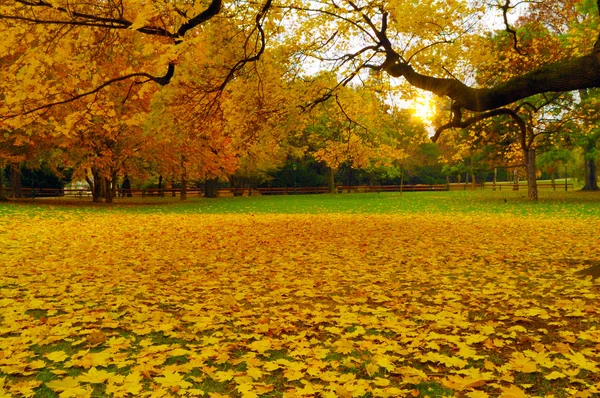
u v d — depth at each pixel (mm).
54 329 3951
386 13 8508
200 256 8352
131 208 23047
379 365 3211
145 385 2959
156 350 3518
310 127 32625
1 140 20625
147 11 5332
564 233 11680
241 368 3283
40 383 2938
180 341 3834
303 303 5121
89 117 6902
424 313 4625
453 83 8055
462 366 3219
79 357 3373
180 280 6309
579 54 12391
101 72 6938
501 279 6320
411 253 8719
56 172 28906
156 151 25422
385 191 53219
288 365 3236
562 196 31125
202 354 3410
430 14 8852
